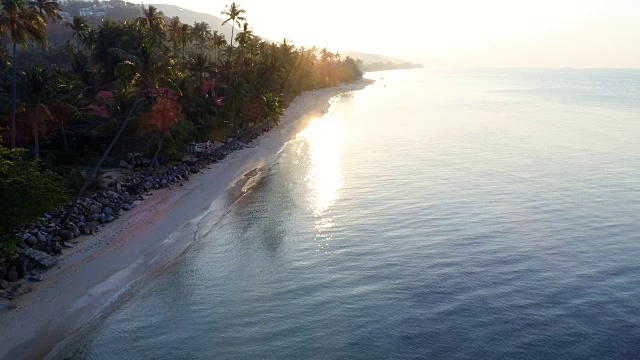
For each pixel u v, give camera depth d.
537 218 50.44
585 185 62.84
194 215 50.50
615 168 72.06
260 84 98.38
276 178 66.00
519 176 67.31
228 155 77.62
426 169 71.56
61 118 62.00
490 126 116.75
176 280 37.28
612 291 35.34
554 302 33.97
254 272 38.78
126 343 29.69
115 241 42.84
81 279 36.19
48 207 36.19
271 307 33.72
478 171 70.25
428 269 38.97
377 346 29.44
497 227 47.78
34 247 38.91
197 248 42.94
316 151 84.38
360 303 34.06
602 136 101.56
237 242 44.47
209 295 35.28
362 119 129.12
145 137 63.12
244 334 30.70
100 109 69.62
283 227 48.25
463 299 34.38
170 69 48.84
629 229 47.22
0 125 58.22
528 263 39.88
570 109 157.75
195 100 80.44
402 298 34.62
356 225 48.72
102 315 32.25
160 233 45.34
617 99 199.62
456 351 29.03
